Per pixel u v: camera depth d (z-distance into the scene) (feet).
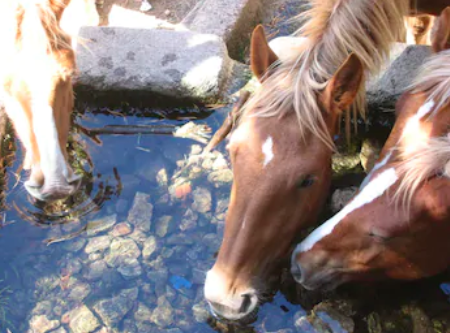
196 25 6.68
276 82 4.30
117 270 4.99
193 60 5.87
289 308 4.69
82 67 5.83
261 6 7.32
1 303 4.82
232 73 6.06
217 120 5.91
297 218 4.27
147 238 5.16
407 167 4.00
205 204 5.32
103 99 5.97
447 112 4.15
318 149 4.20
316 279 4.46
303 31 4.85
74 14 6.85
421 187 3.94
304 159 4.13
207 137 5.80
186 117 6.01
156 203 5.37
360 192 4.20
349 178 5.40
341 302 4.66
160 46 5.96
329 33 4.52
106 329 4.70
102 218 5.29
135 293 4.87
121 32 6.06
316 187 4.26
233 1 6.82
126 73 5.83
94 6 7.06
